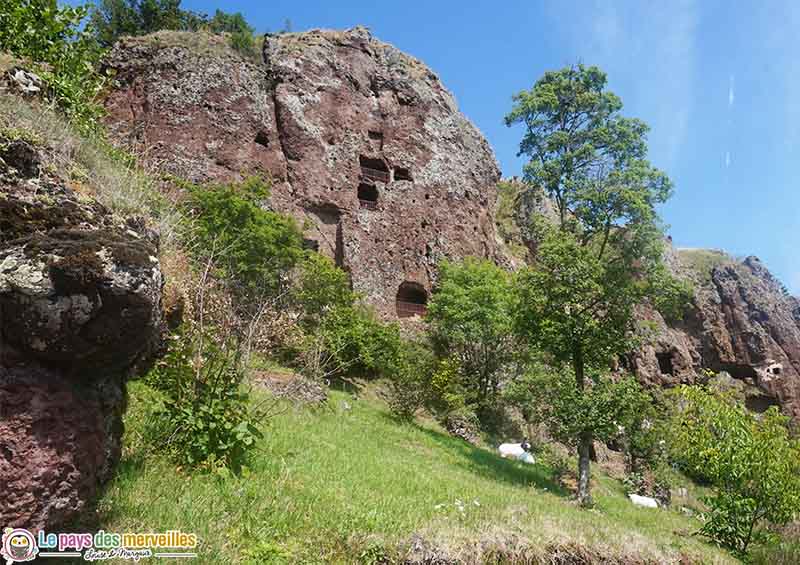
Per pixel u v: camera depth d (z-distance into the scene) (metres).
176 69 23.80
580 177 27.64
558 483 15.78
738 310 38.94
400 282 26.31
